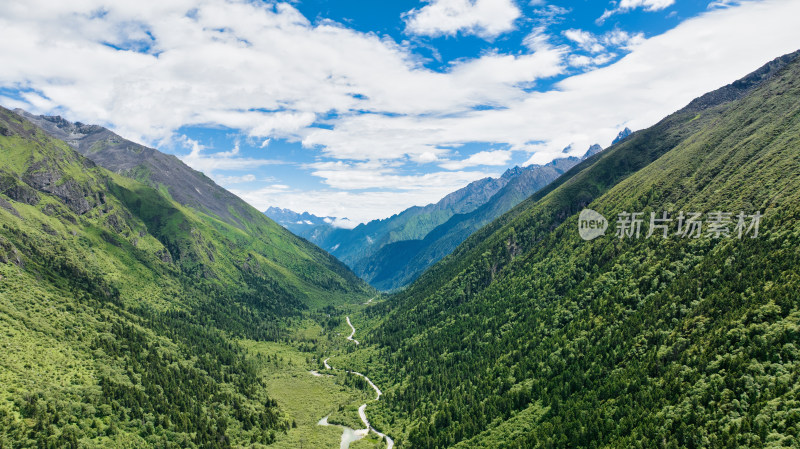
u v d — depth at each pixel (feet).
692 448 377.30
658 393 447.01
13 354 518.78
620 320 611.47
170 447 506.89
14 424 423.23
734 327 456.45
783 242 522.06
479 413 579.89
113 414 510.99
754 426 357.20
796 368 380.37
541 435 478.59
